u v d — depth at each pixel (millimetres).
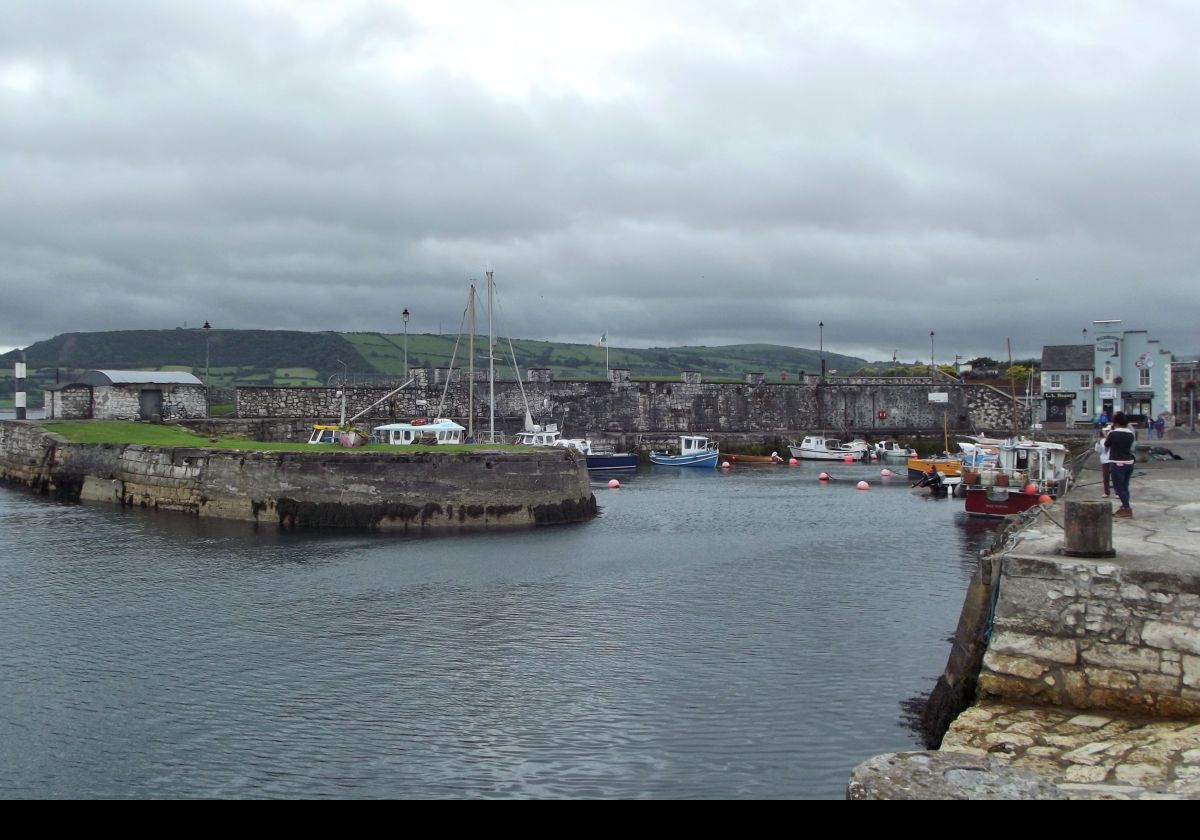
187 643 19562
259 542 31453
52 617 21438
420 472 35438
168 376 53062
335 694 16641
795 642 19516
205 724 15320
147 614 21766
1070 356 72812
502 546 31141
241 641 19734
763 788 12875
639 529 35250
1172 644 10438
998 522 37000
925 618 21297
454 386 62312
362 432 49531
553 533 34125
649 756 13984
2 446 47156
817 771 13352
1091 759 9273
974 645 12836
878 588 24516
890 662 18109
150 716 15656
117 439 42781
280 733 14969
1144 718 10383
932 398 73812
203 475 36844
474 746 14422
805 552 30016
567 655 18797
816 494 48000
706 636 20016
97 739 14766
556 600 23297
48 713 15773
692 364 193500
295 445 40125
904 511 40906
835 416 73250
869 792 6707
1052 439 58312
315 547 30609
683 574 26438
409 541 32062
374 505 35094
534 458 36656
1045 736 9945
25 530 33000
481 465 35938
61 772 13648
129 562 27688
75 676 17531
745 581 25453
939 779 6785
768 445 70312
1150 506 17656
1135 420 59969
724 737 14609
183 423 51094
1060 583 11094
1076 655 10867
